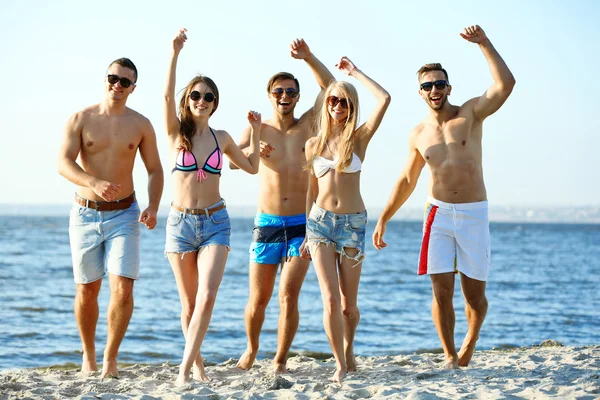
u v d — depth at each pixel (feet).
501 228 534.78
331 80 21.81
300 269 21.04
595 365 20.81
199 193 19.03
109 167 20.26
